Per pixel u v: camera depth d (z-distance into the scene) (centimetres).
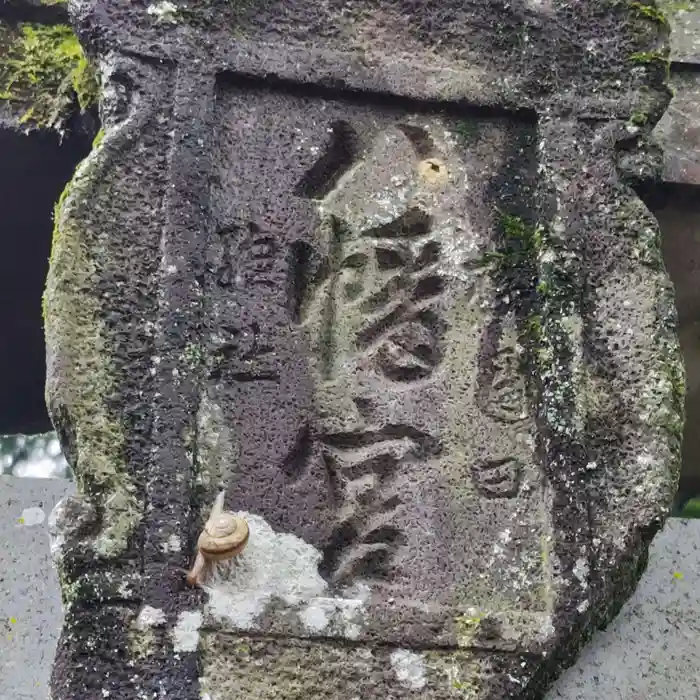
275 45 139
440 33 145
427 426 127
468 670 113
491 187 140
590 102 144
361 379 128
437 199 139
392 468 125
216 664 110
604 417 127
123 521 114
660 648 164
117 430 117
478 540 121
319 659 111
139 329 122
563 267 134
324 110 139
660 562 171
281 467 121
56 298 121
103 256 125
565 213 137
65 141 162
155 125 132
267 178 134
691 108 177
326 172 139
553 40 146
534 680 115
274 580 115
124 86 133
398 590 117
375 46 143
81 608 110
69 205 125
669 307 134
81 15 135
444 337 132
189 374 121
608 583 119
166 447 117
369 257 135
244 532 112
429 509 122
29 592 172
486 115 143
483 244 137
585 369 129
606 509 123
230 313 127
